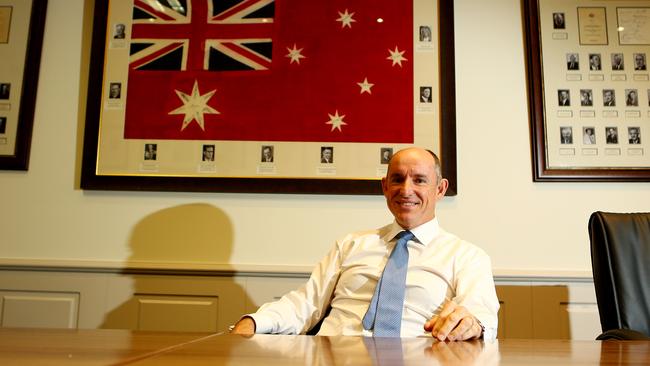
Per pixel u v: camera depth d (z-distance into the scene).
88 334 0.73
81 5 1.97
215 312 1.79
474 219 1.83
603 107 1.86
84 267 1.80
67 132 1.92
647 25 1.90
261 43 1.92
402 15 1.92
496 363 0.55
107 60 1.93
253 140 1.88
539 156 1.83
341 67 1.90
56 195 1.89
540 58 1.88
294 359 0.54
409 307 1.37
